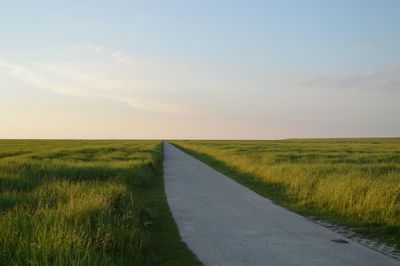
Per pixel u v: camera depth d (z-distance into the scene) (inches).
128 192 561.0
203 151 2129.7
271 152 1706.4
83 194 461.1
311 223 436.1
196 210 504.7
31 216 348.8
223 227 409.7
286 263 294.0
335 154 1481.3
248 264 291.3
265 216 469.4
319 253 320.5
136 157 1318.9
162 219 449.4
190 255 313.6
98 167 827.4
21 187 588.4
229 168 1148.5
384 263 297.9
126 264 281.7
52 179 662.5
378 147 2365.9
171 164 1341.0
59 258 237.6
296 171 764.6
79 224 340.2
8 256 253.9
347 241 361.1
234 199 596.1
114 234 319.9
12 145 2625.5
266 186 752.3
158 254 317.7
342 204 498.6
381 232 401.1
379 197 478.6
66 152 1621.6
